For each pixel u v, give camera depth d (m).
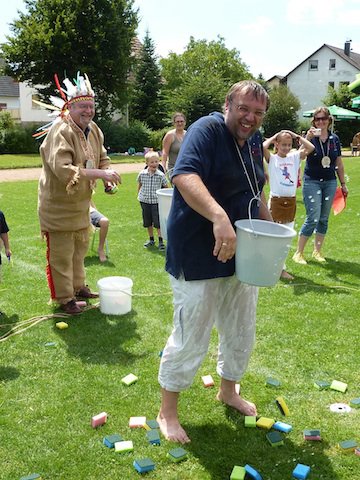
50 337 4.12
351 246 7.43
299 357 3.80
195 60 53.72
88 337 4.13
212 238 2.54
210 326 2.69
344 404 3.18
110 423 2.95
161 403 2.98
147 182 7.00
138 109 39.66
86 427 2.91
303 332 4.25
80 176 3.97
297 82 52.66
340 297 5.12
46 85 32.81
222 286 2.78
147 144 32.81
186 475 2.51
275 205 5.75
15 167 19.94
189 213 2.51
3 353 3.83
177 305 2.64
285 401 3.21
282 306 4.84
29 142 29.19
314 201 6.21
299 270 6.11
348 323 4.45
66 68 31.70
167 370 2.74
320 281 5.67
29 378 3.46
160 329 4.32
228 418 3.00
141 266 6.28
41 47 30.47
